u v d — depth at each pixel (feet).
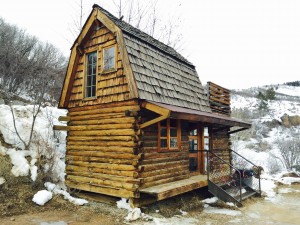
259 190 37.93
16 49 65.98
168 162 30.66
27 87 64.49
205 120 29.22
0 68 60.90
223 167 42.22
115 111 28.86
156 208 28.04
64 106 33.71
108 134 29.07
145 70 29.30
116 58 29.45
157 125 29.71
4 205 25.63
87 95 32.55
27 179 31.04
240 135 106.42
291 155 68.74
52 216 24.67
